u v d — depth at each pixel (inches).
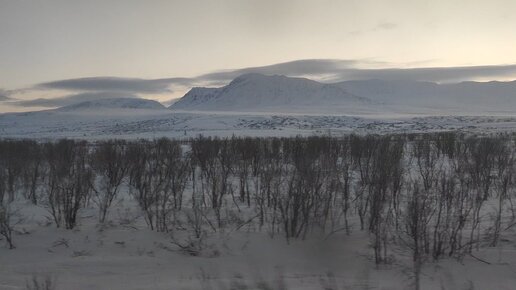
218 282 203.8
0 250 244.2
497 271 205.9
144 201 296.2
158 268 221.1
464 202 307.9
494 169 449.4
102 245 248.8
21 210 324.8
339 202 304.7
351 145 550.6
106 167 415.8
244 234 258.2
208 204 331.6
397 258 222.2
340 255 227.8
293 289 193.9
